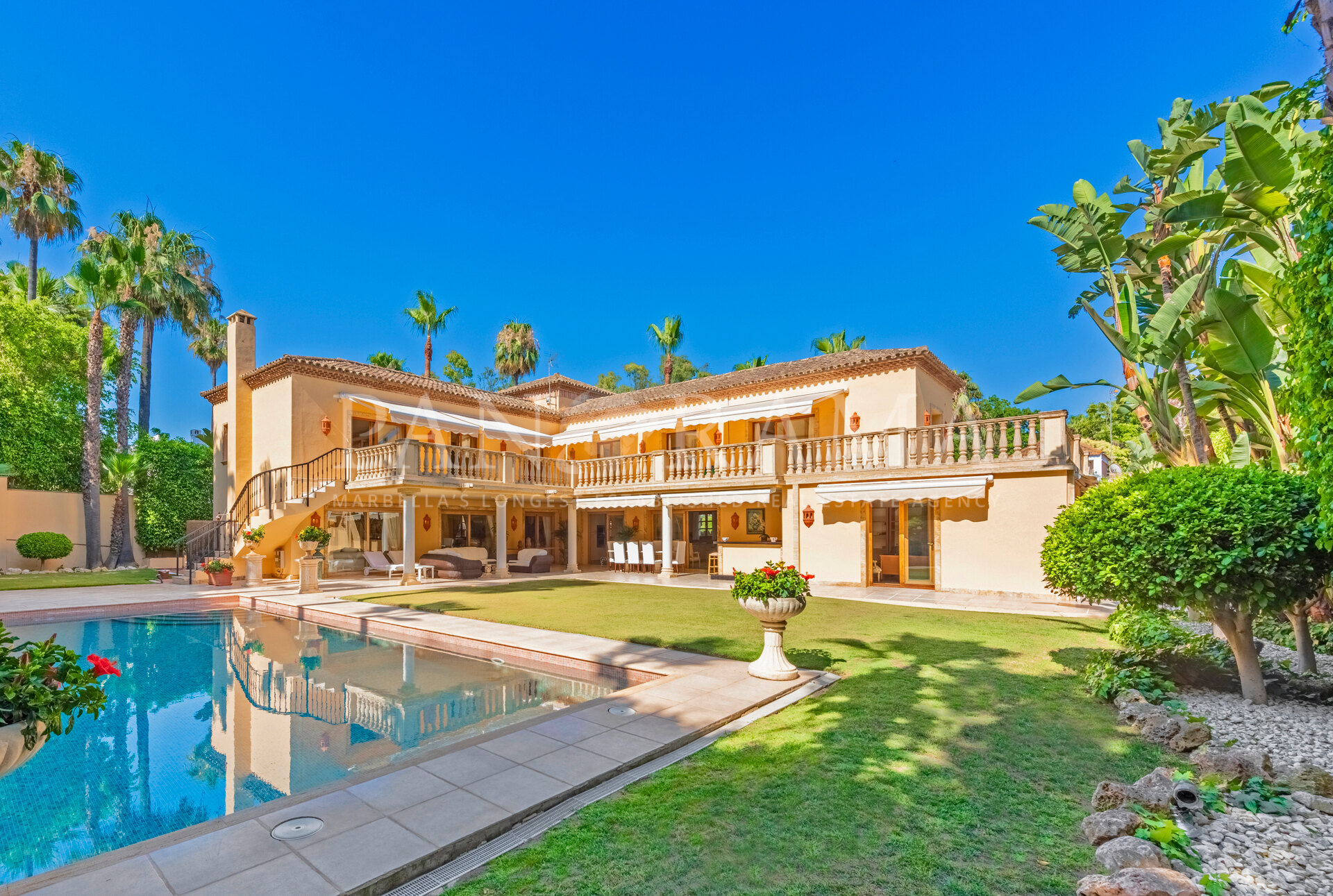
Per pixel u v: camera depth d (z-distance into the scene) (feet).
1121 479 22.90
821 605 45.93
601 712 20.26
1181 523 19.16
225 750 20.15
